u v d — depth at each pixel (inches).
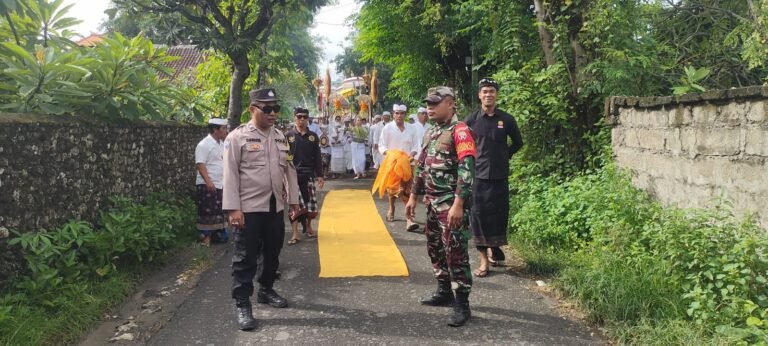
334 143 560.7
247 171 163.6
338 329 157.4
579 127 290.8
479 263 228.7
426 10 568.7
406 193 308.3
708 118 180.7
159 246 225.1
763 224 154.3
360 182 515.5
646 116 224.8
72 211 201.8
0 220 163.0
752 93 155.5
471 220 208.5
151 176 278.2
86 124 213.6
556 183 279.9
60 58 213.5
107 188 229.8
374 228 292.8
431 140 169.6
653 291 156.5
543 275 205.2
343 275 208.5
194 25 409.4
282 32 525.3
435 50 671.8
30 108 206.4
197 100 377.4
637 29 288.7
